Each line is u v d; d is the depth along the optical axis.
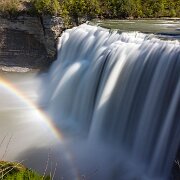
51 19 28.42
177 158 14.30
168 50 17.11
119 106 18.88
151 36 19.72
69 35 27.69
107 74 20.30
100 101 20.03
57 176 16.52
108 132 19.14
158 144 15.81
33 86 28.00
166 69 16.64
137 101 17.78
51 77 27.69
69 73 24.67
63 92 24.67
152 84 17.16
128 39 20.62
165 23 28.27
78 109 22.62
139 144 16.94
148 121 16.72
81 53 25.08
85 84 22.39
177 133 14.91
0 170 7.76
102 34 23.48
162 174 15.27
